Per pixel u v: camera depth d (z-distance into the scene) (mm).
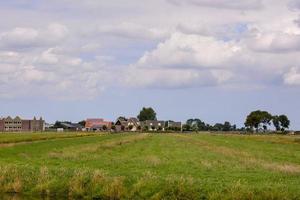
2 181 39781
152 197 34094
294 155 71812
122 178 37219
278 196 31953
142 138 136750
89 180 37875
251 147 94938
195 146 93250
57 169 41844
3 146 80750
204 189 33969
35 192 38156
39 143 96562
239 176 41062
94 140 119125
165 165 49844
